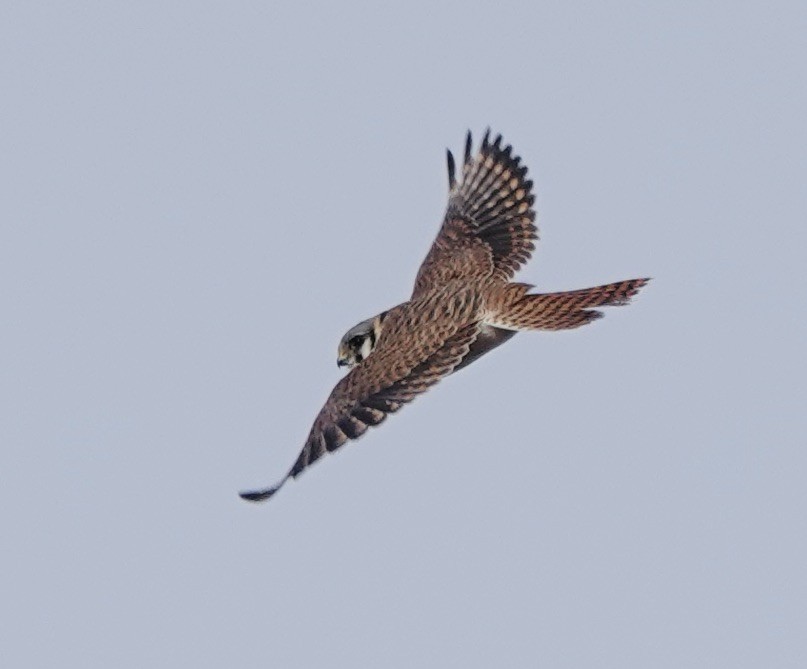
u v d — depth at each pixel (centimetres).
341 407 1599
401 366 1630
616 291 1661
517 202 1833
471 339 1655
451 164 1864
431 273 1791
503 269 1789
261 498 1488
